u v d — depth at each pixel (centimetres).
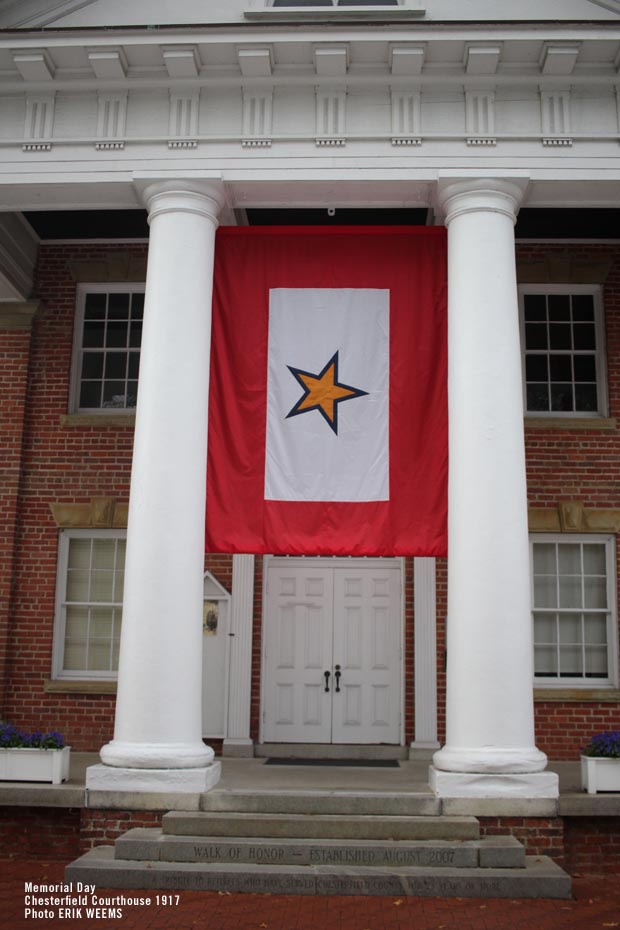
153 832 914
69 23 1142
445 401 1059
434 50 1046
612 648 1369
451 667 982
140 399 1037
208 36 1039
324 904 816
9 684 1377
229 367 1071
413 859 870
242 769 1176
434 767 967
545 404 1446
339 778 1079
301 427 1053
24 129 1098
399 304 1079
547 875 848
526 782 927
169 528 995
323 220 1377
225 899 826
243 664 1373
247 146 1074
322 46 1040
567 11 1126
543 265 1448
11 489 1415
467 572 982
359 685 1395
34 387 1455
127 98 1099
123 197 1113
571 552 1406
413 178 1061
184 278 1048
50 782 1001
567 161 1062
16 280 1419
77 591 1427
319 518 1034
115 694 1366
